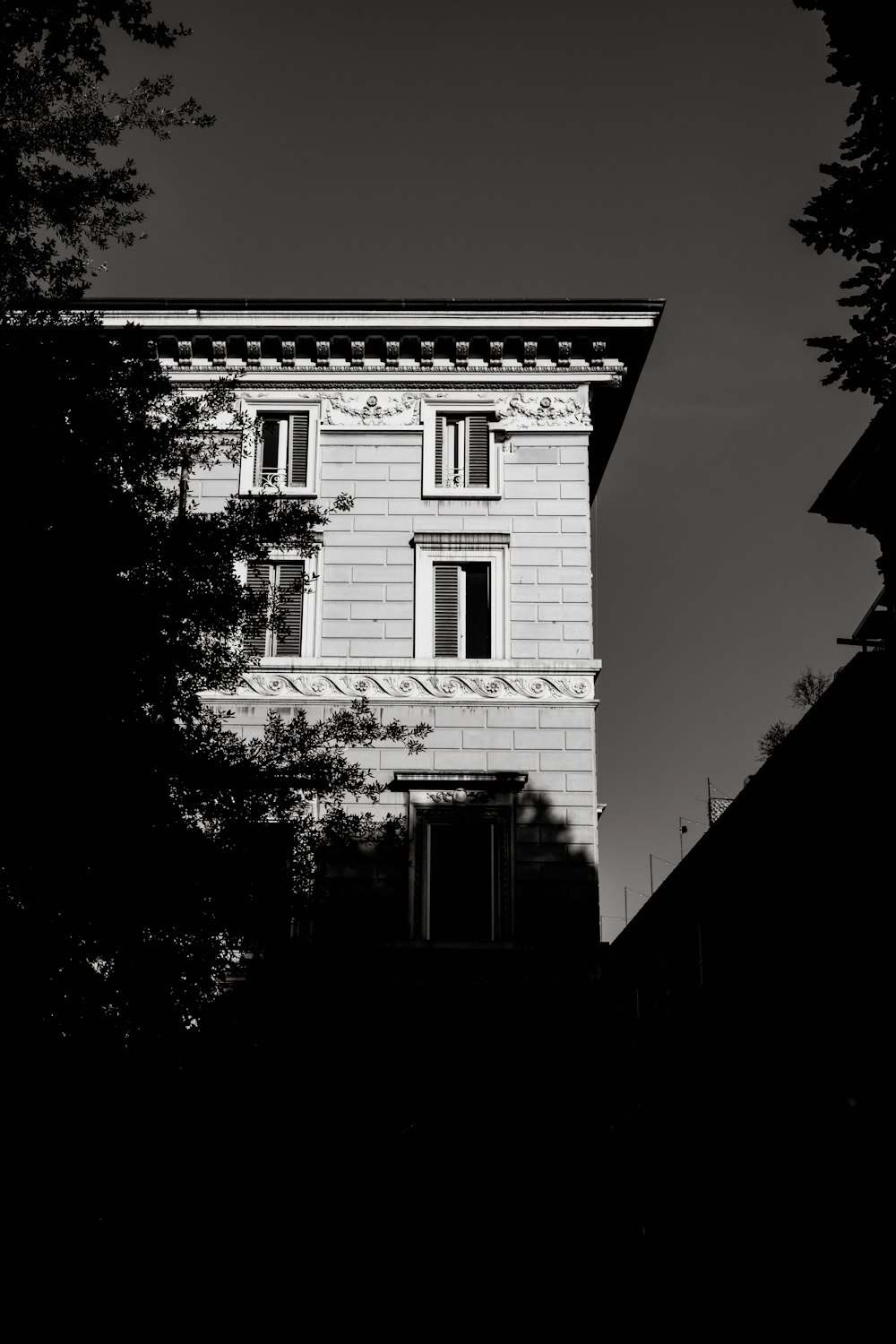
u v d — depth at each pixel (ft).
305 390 121.60
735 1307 86.53
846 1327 69.51
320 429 120.26
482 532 117.19
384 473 119.24
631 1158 110.52
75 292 63.77
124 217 63.98
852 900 73.82
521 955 105.40
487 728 111.96
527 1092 101.50
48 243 63.46
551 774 111.04
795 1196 78.74
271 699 111.45
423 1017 103.96
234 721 111.04
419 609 115.55
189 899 61.93
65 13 60.29
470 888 109.40
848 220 51.72
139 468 67.05
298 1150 72.23
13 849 57.16
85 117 63.00
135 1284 60.49
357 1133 77.87
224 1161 65.72
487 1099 101.40
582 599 115.75
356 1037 74.79
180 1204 62.85
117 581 61.16
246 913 64.18
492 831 110.42
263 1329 69.31
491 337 121.39
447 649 114.73
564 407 121.19
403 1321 89.35
